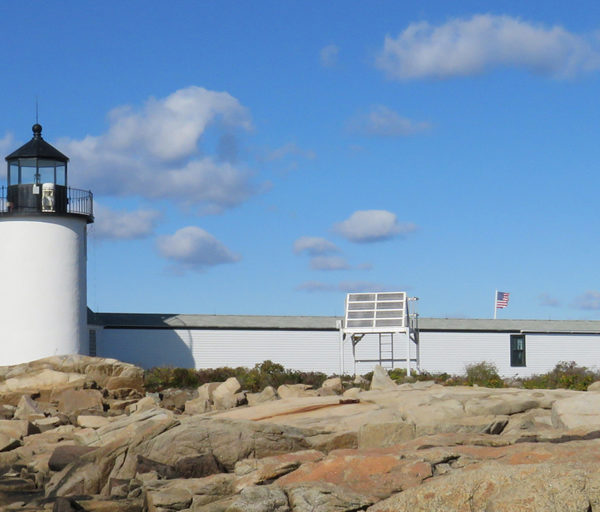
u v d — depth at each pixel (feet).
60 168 151.12
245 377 144.15
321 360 175.11
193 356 168.14
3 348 146.10
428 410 66.39
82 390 111.34
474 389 83.92
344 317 172.86
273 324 174.91
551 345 188.85
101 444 72.49
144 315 172.86
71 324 149.07
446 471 47.55
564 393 73.31
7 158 149.38
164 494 50.19
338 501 43.68
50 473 67.15
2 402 117.08
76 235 151.53
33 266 147.33
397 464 48.26
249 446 61.72
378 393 82.38
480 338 184.85
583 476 38.01
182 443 61.87
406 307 162.91
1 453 74.54
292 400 80.28
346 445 62.28
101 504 52.85
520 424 63.77
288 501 44.60
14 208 148.05
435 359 181.57
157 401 113.70
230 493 50.47
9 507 56.29
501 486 39.22
